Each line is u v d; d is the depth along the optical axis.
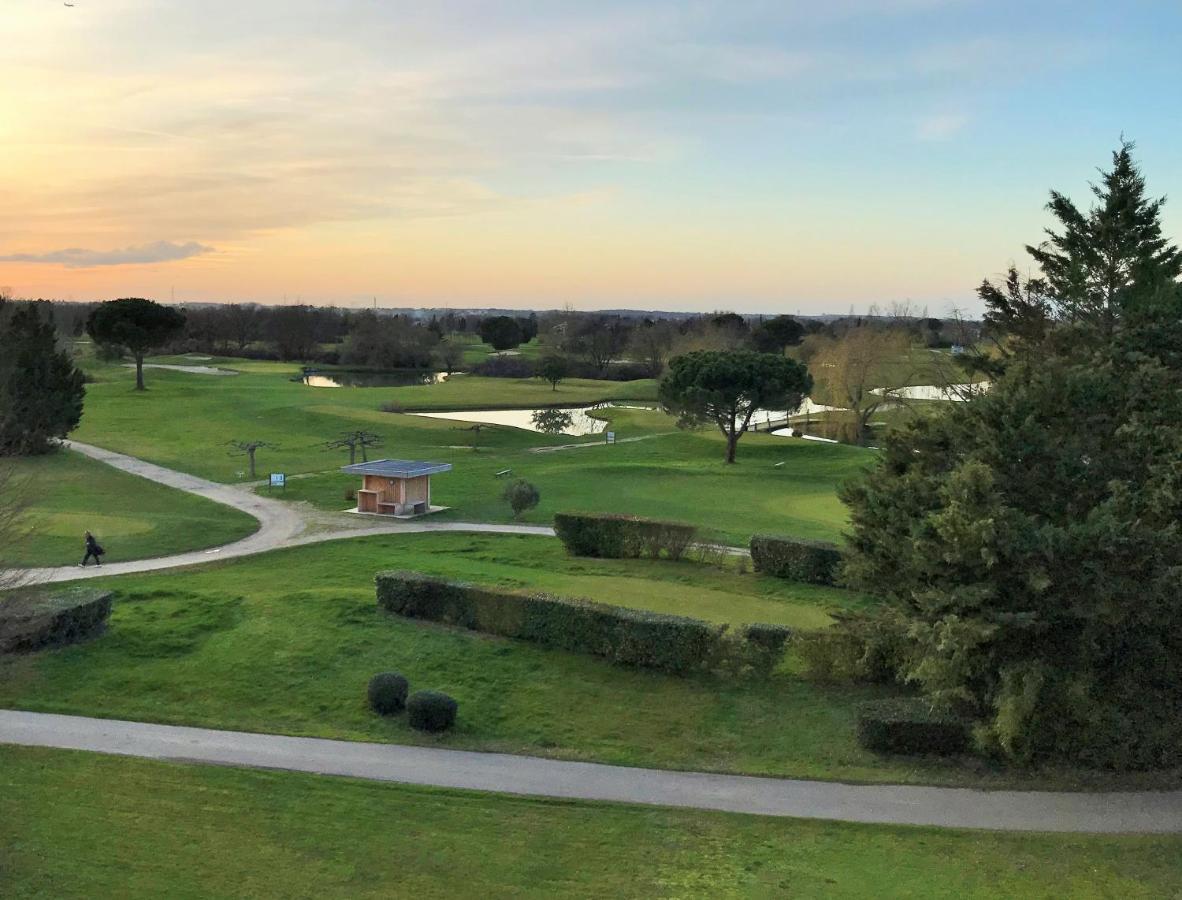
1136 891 14.19
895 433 22.12
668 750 19.05
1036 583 16.59
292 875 14.00
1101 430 19.88
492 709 20.44
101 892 13.18
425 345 149.00
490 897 13.77
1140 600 17.00
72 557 32.69
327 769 17.62
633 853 15.19
